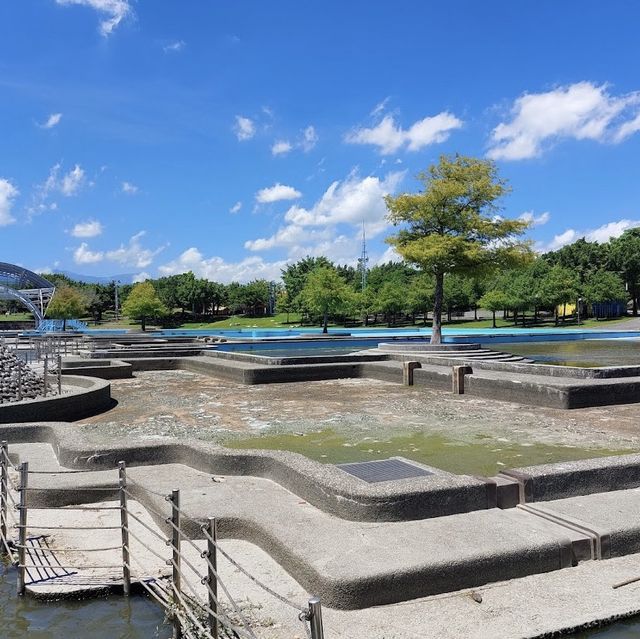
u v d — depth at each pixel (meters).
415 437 11.68
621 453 10.32
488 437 11.60
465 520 6.50
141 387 19.44
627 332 46.59
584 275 65.19
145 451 9.34
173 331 57.84
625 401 15.19
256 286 89.62
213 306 93.62
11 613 5.51
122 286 101.19
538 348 35.56
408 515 6.54
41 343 28.42
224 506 7.02
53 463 9.48
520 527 6.25
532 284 58.84
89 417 14.08
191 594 5.37
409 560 5.43
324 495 6.89
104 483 8.24
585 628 4.86
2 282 63.38
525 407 14.88
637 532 6.17
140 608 5.60
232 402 16.22
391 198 29.45
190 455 9.18
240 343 35.88
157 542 6.76
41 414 12.68
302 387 19.14
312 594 5.32
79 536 6.98
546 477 7.16
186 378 22.09
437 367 19.84
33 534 7.04
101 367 21.75
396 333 48.69
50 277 104.25
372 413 14.32
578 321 60.38
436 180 28.81
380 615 5.02
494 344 39.41
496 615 5.00
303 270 88.94
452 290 64.81
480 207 28.92
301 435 12.00
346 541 5.91
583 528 6.15
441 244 27.39
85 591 5.75
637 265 63.25
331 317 72.69
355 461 9.95
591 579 5.61
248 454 8.62
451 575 5.40
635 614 5.04
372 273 81.25
